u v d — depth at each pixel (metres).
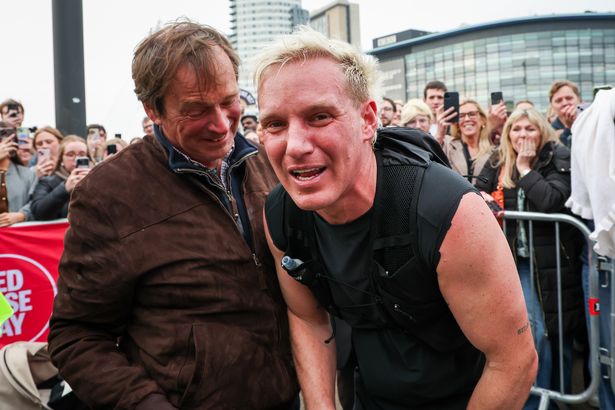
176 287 1.40
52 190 3.56
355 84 1.09
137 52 1.41
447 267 1.11
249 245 1.56
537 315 2.78
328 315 1.62
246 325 1.46
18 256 3.21
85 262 1.39
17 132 4.22
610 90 2.29
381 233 1.16
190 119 1.37
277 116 1.07
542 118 2.95
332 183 1.09
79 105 4.08
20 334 3.20
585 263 2.69
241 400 1.42
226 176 1.57
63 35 3.97
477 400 1.25
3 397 1.94
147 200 1.42
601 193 2.21
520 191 2.90
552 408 2.85
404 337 1.30
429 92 5.26
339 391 2.30
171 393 1.38
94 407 1.40
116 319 1.46
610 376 2.54
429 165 1.17
